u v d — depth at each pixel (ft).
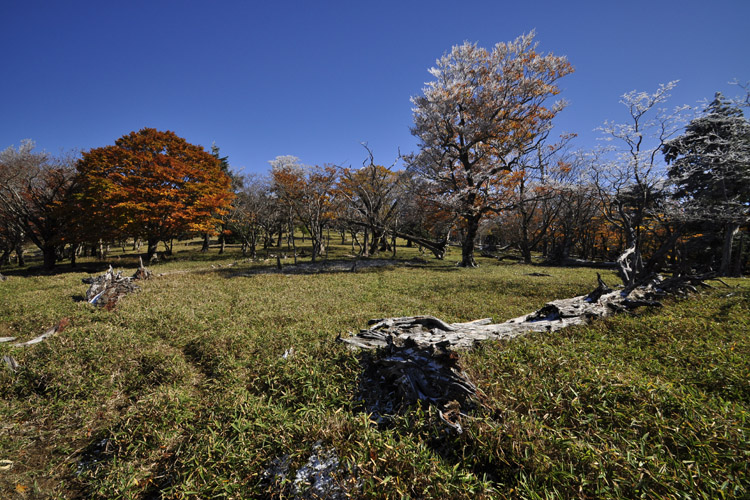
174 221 103.86
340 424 12.59
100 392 18.49
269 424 13.34
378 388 16.06
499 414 12.42
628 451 9.83
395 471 10.03
